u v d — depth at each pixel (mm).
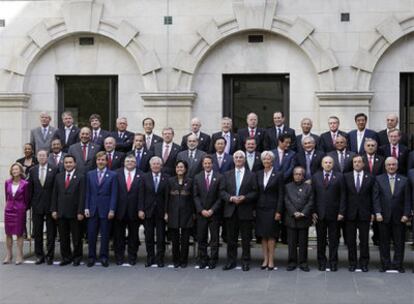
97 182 11961
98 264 12094
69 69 15109
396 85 14180
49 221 12156
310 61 14367
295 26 14273
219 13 14547
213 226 11695
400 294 9633
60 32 14969
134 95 14930
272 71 14523
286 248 13805
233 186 11547
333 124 12672
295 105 14453
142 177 11969
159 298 9469
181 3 14656
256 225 11609
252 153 12242
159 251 11883
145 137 13102
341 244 13961
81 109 15273
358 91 14055
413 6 14008
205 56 14695
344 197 11336
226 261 12250
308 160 12203
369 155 11977
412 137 14281
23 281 10656
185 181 11766
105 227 11945
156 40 14734
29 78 15156
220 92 14695
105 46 15039
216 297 9508
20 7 15078
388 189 11281
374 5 14102
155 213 11906
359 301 9242
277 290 9922
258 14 14352
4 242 14742
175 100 14641
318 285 10250
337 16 14188
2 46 15086
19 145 15062
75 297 9562
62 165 12492
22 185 12227
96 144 12883
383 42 14078
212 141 13023
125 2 14820
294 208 11367
